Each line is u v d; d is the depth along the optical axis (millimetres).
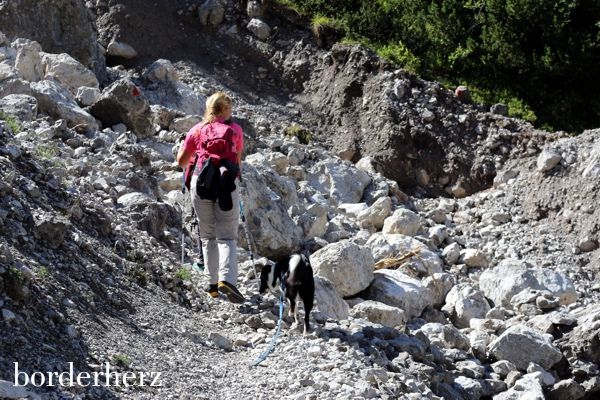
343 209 12188
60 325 4195
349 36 17688
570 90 18469
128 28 17484
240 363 4992
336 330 6051
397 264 9758
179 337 5035
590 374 7441
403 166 15039
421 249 10148
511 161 14406
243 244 8023
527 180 13641
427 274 9672
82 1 13469
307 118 16547
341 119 16188
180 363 4594
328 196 12586
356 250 8133
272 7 18203
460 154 14797
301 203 11148
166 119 11516
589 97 18359
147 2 17922
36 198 5539
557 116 18203
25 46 11062
